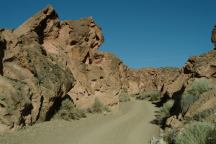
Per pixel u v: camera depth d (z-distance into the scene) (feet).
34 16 95.50
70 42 114.32
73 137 60.64
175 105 96.17
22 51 72.28
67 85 88.84
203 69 103.14
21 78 68.69
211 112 55.21
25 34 85.05
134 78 287.07
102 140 61.00
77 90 108.27
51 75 80.79
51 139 56.13
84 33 122.93
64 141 56.18
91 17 131.03
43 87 74.69
